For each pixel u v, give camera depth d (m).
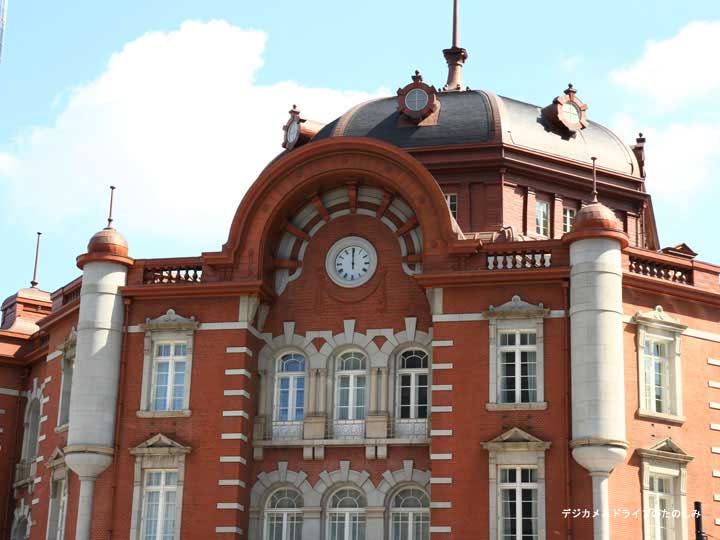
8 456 53.50
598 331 39.75
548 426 39.84
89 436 42.75
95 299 44.19
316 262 44.91
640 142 53.91
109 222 45.31
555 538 38.81
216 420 42.66
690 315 42.94
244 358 43.19
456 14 55.25
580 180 49.59
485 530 39.41
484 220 47.78
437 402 41.00
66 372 48.12
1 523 52.81
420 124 49.53
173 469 42.50
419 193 43.25
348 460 42.59
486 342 41.19
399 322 43.56
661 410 41.66
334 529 42.44
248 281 43.50
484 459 40.09
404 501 42.12
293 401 44.03
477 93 50.69
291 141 51.88
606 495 38.88
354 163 44.12
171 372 43.78
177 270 44.75
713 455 42.03
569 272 40.78
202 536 41.53
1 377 54.06
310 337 44.16
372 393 43.00
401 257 44.16
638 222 51.09
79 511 42.53
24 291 58.03
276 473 43.00
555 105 50.66
